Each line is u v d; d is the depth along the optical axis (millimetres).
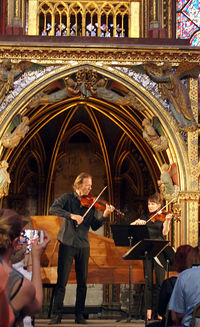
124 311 16500
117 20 15570
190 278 6270
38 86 13086
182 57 13180
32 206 17297
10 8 14242
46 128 16953
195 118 13273
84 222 10539
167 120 13250
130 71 13281
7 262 4605
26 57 13000
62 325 10273
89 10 14672
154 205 11438
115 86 13422
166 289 6848
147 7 14773
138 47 13062
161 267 11078
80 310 10586
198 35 15930
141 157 17109
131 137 16000
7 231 4582
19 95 13023
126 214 17297
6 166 12891
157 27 14000
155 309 11586
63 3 14570
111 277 12281
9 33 13758
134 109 14273
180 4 16109
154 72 13180
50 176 17250
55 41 13055
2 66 12898
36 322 10930
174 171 13266
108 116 15898
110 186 17344
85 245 10523
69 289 16828
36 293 4770
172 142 13211
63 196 10484
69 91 13242
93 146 17578
